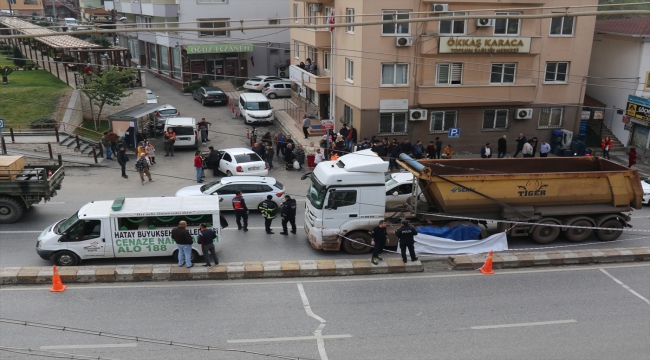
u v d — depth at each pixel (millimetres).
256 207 20516
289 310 13211
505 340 12039
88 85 29375
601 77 32844
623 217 17844
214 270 14883
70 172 24906
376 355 11320
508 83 29078
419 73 28344
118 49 32906
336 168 16625
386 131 29250
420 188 17234
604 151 29141
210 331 12086
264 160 27125
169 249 15594
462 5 27281
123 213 15148
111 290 14055
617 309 13664
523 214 17031
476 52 27828
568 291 14633
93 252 15242
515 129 30438
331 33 31141
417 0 27000
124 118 28422
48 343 11367
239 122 36375
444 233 16812
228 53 46594
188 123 29484
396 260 15984
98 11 66062
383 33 27578
